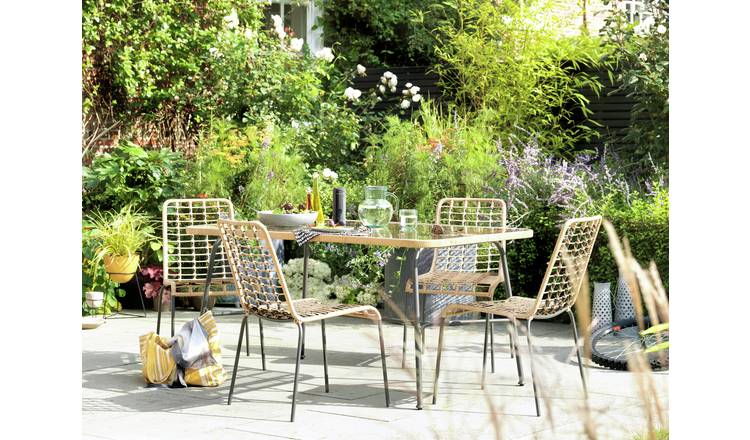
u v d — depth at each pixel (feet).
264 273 15.15
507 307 15.35
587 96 29.76
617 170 25.95
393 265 21.31
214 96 29.35
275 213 17.37
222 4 30.32
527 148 25.30
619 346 19.29
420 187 24.95
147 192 25.91
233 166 26.40
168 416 14.51
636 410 14.43
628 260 5.72
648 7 28.53
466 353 19.15
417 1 35.70
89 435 13.42
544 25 29.09
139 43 28.58
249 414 14.61
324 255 24.77
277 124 28.68
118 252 24.26
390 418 14.24
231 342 20.83
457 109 30.14
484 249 21.03
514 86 29.04
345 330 22.21
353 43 35.60
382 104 33.30
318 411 14.75
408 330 21.85
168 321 23.75
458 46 30.12
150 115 29.37
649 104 27.20
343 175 27.53
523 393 15.80
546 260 23.15
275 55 29.50
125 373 17.62
